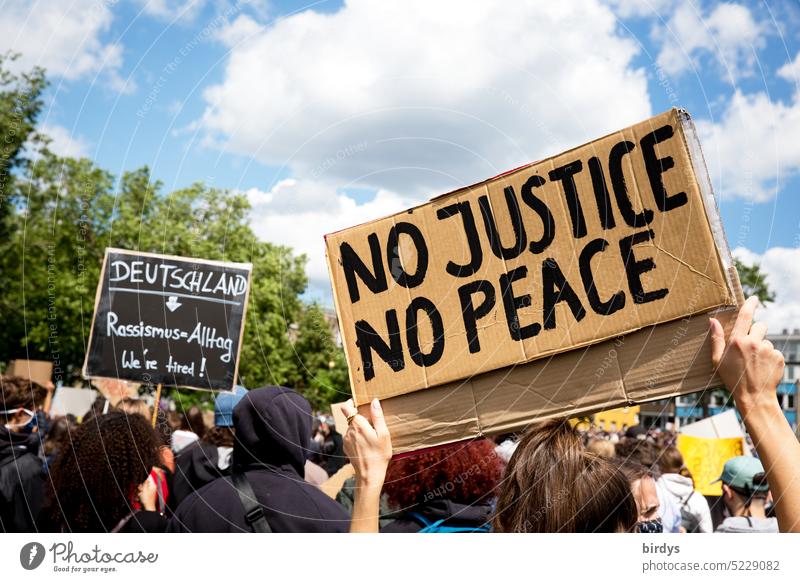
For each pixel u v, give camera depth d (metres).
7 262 15.55
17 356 15.92
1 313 15.60
